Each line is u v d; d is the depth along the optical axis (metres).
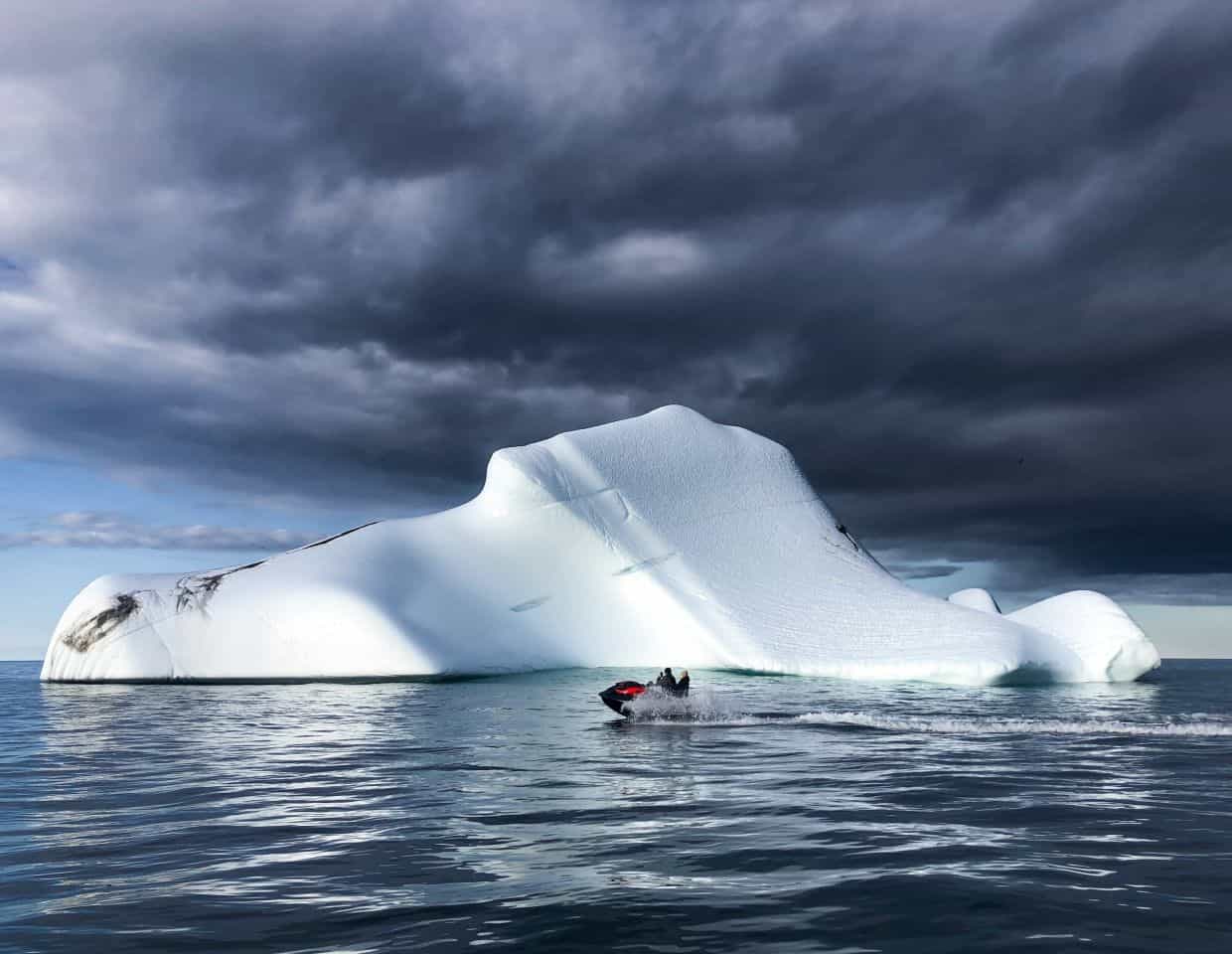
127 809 9.36
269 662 35.22
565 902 5.81
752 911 5.60
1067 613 36.72
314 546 41.84
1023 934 5.18
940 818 8.32
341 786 10.59
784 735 15.24
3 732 17.73
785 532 47.91
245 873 6.70
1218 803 9.04
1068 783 10.23
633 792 9.79
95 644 36.25
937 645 33.91
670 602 40.94
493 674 36.75
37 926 5.51
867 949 4.94
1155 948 4.96
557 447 47.16
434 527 43.81
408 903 5.85
